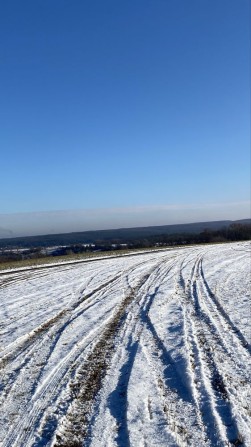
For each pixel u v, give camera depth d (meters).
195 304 15.94
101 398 7.22
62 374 8.53
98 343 10.85
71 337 11.53
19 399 7.34
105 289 20.66
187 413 6.50
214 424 6.04
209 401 6.86
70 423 6.36
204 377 8.04
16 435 6.05
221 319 13.21
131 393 7.32
